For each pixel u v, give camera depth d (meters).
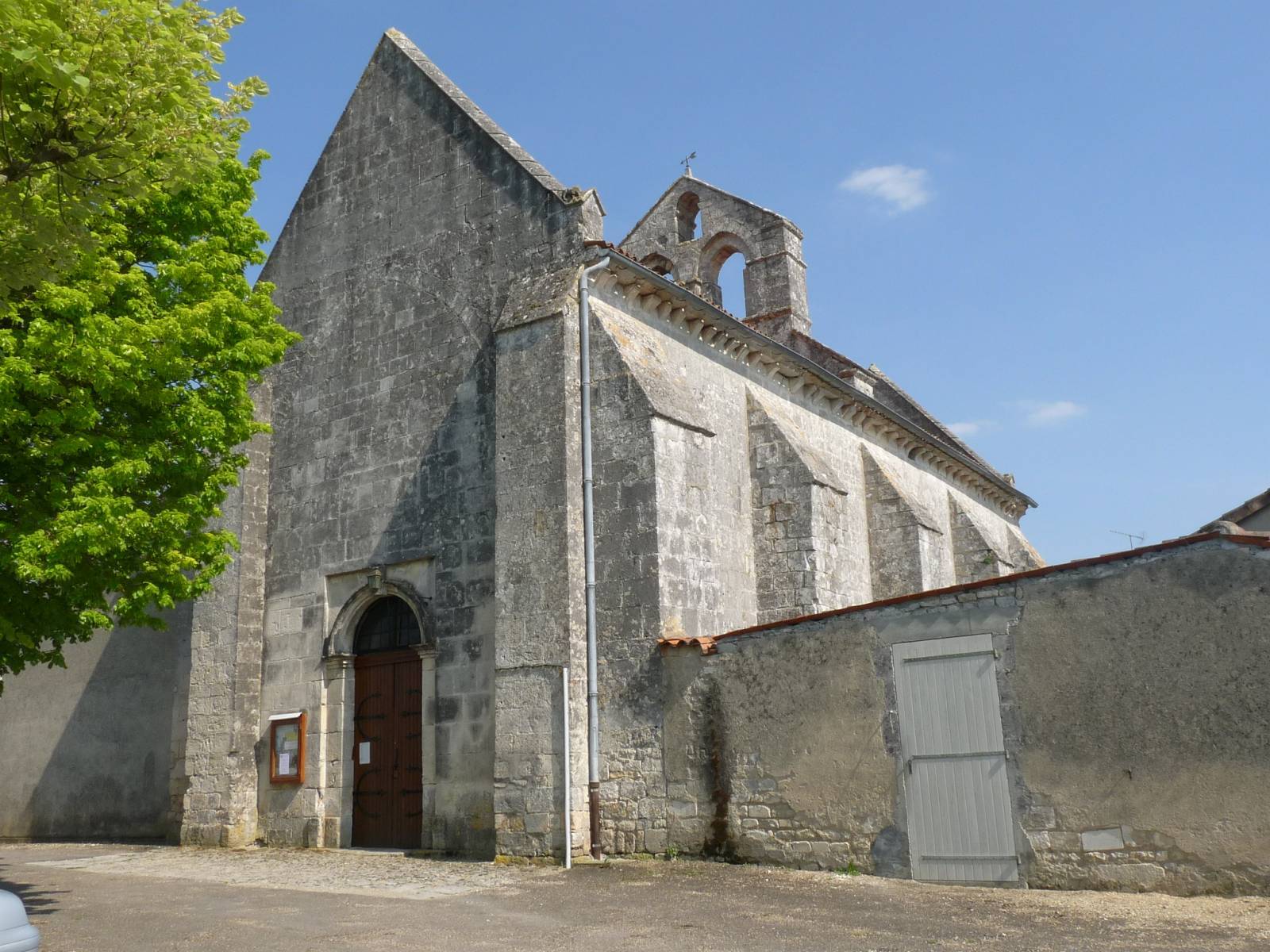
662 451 16.31
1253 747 10.47
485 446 18.19
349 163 21.58
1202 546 11.09
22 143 9.34
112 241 13.27
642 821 14.84
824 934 9.53
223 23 10.29
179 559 13.02
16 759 25.58
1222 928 9.11
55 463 12.01
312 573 20.06
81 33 9.15
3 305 10.23
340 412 20.44
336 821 18.66
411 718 18.34
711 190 32.56
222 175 14.90
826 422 23.67
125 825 23.02
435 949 9.32
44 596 12.48
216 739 19.94
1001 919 9.98
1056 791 11.51
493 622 17.27
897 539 23.81
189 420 13.09
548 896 12.31
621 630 15.70
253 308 15.04
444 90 20.47
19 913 6.23
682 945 9.20
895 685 12.88
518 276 18.44
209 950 9.57
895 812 12.59
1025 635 12.01
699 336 19.75
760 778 13.84
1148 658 11.19
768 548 19.75
